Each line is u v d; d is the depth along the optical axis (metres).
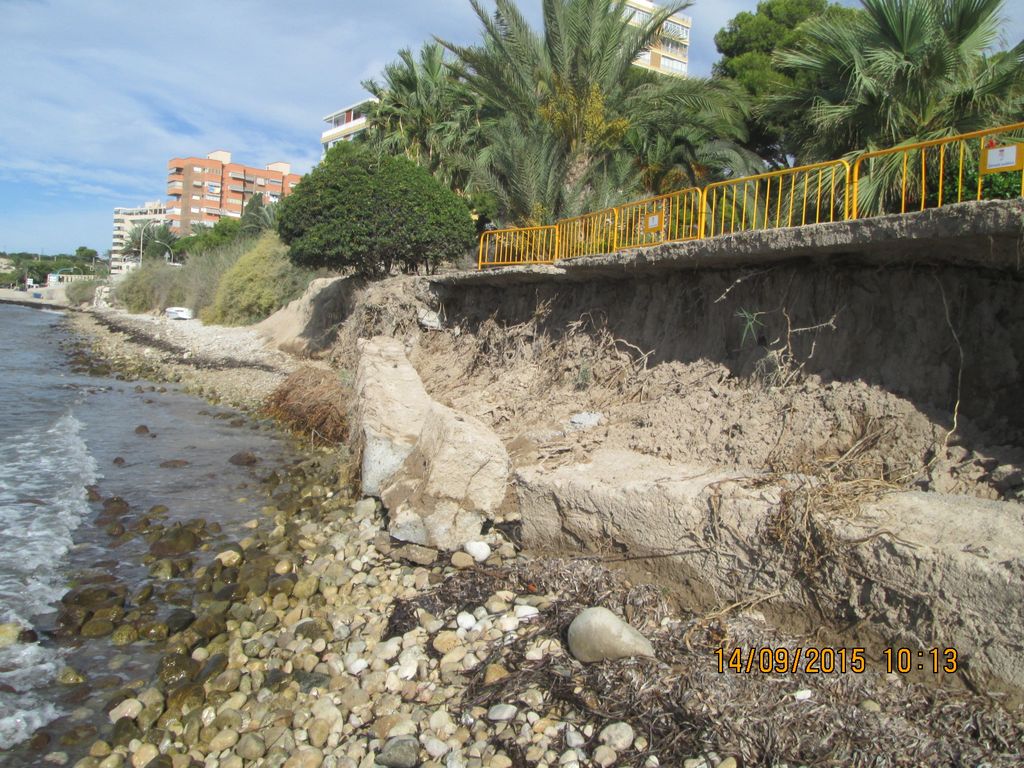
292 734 3.98
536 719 3.90
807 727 3.55
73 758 3.87
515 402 9.66
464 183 24.86
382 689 4.34
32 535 6.94
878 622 3.86
